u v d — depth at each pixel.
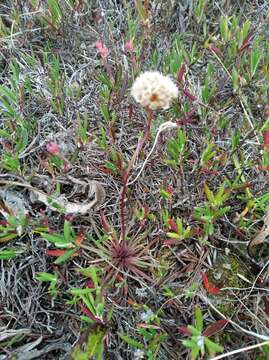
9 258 0.14
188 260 0.15
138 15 0.19
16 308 0.14
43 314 0.14
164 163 0.16
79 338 0.13
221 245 0.15
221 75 0.19
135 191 0.16
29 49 0.20
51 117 0.17
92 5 0.21
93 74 0.18
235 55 0.18
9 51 0.19
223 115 0.17
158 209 0.15
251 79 0.18
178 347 0.13
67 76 0.19
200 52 0.19
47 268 0.14
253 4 0.22
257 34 0.20
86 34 0.20
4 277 0.14
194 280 0.14
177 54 0.17
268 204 0.16
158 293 0.14
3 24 0.20
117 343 0.14
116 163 0.15
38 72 0.18
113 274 0.14
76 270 0.13
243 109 0.17
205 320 0.14
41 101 0.18
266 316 0.14
